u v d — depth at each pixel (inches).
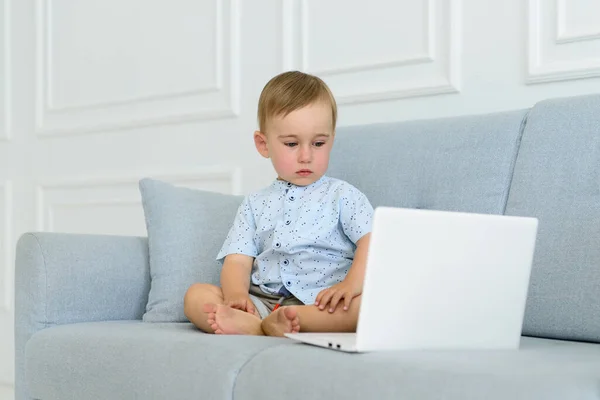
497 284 61.2
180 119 130.6
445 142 85.0
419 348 58.6
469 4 101.0
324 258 80.7
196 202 92.2
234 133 124.8
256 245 85.3
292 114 80.4
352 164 89.5
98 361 69.7
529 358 55.1
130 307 88.9
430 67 104.3
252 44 123.0
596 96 78.4
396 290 56.7
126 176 137.5
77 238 86.4
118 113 139.8
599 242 71.1
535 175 77.5
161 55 134.6
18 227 152.8
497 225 60.1
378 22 109.2
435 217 57.3
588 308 69.9
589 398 45.1
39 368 76.4
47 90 149.2
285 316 68.3
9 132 153.6
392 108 107.0
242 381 58.3
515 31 97.5
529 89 96.4
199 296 77.5
